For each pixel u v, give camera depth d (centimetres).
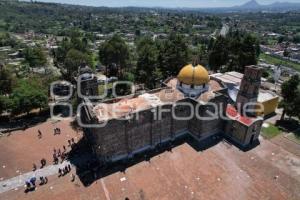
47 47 18875
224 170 5412
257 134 6450
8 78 7856
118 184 4956
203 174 5284
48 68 12394
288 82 7344
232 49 10438
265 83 10575
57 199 4584
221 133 6781
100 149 5228
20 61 15312
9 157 5641
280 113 7962
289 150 6150
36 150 5900
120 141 5416
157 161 5625
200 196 4734
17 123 7056
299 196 4784
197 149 6088
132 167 5419
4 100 6819
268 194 4822
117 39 10131
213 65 10888
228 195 4772
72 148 5978
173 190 4856
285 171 5434
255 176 5269
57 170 5275
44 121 7225
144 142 5859
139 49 10975
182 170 5378
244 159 5781
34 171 5228
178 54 9238
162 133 6109
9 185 4869
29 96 7031
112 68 11038
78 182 4978
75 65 9481
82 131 6669
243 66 9956
